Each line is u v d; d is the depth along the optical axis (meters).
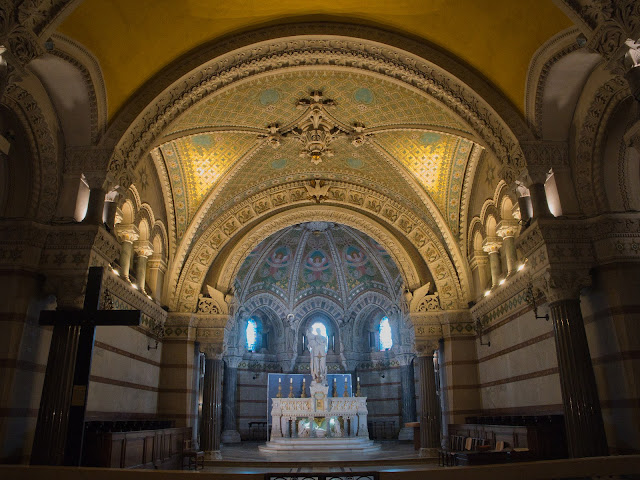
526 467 4.11
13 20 6.91
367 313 31.22
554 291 9.65
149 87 11.06
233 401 27.86
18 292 9.34
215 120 14.43
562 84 10.12
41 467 4.13
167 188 17.16
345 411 22.16
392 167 17.50
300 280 30.64
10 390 8.88
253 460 16.92
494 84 11.04
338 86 14.03
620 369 9.14
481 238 17.25
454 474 4.06
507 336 14.95
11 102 9.43
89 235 9.80
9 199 9.98
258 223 19.42
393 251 19.39
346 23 11.63
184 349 17.59
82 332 8.50
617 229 9.73
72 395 8.19
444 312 18.08
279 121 15.45
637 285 9.45
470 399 17.28
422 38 11.43
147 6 9.91
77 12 9.01
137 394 15.04
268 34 11.51
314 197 19.25
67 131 10.45
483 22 10.32
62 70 9.64
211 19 10.91
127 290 13.78
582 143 10.23
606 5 7.10
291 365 30.06
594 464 4.19
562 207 10.16
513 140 10.56
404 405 27.84
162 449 13.73
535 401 13.00
